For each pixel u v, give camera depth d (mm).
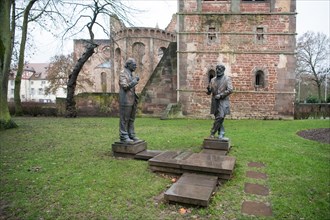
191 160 5785
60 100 20375
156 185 4902
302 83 49844
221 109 7594
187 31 18453
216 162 5617
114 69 32812
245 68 18312
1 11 11812
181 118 18359
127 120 6891
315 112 19781
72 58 36281
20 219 3670
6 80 12383
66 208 3975
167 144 8562
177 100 18766
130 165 6094
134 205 4109
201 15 18359
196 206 4043
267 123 15055
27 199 4266
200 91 18531
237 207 4082
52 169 5758
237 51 18281
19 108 20328
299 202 4230
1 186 4762
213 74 18688
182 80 18594
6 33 12039
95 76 39906
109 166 6008
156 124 14508
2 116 12219
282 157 6848
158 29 33219
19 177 5211
